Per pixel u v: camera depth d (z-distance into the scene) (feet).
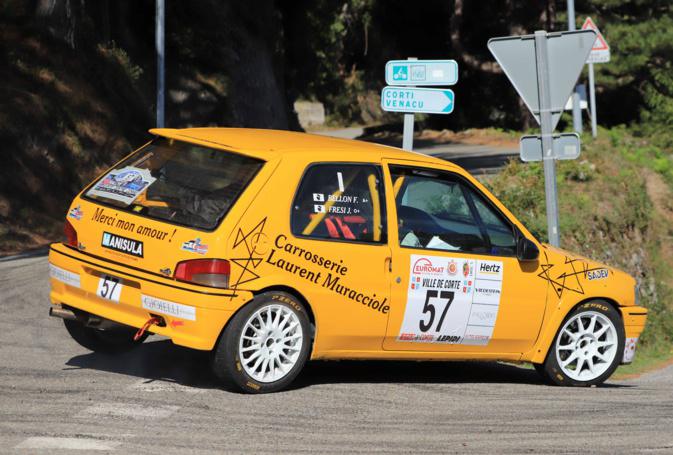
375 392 67.82
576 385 78.59
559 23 432.66
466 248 71.67
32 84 196.95
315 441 53.31
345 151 67.41
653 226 200.64
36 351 74.13
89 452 48.44
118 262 64.39
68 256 65.92
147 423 54.54
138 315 63.16
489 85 500.33
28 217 168.86
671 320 163.53
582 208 173.27
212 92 293.02
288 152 64.75
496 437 57.21
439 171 71.51
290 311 63.52
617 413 66.85
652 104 392.06
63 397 59.36
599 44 213.66
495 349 74.38
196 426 54.65
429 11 517.14
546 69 90.43
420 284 68.95
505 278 73.15
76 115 198.08
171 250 61.93
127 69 234.17
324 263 64.69
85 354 73.92
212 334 60.64
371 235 67.10
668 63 409.90
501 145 395.55
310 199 64.75
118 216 65.10
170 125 277.44
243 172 63.77
